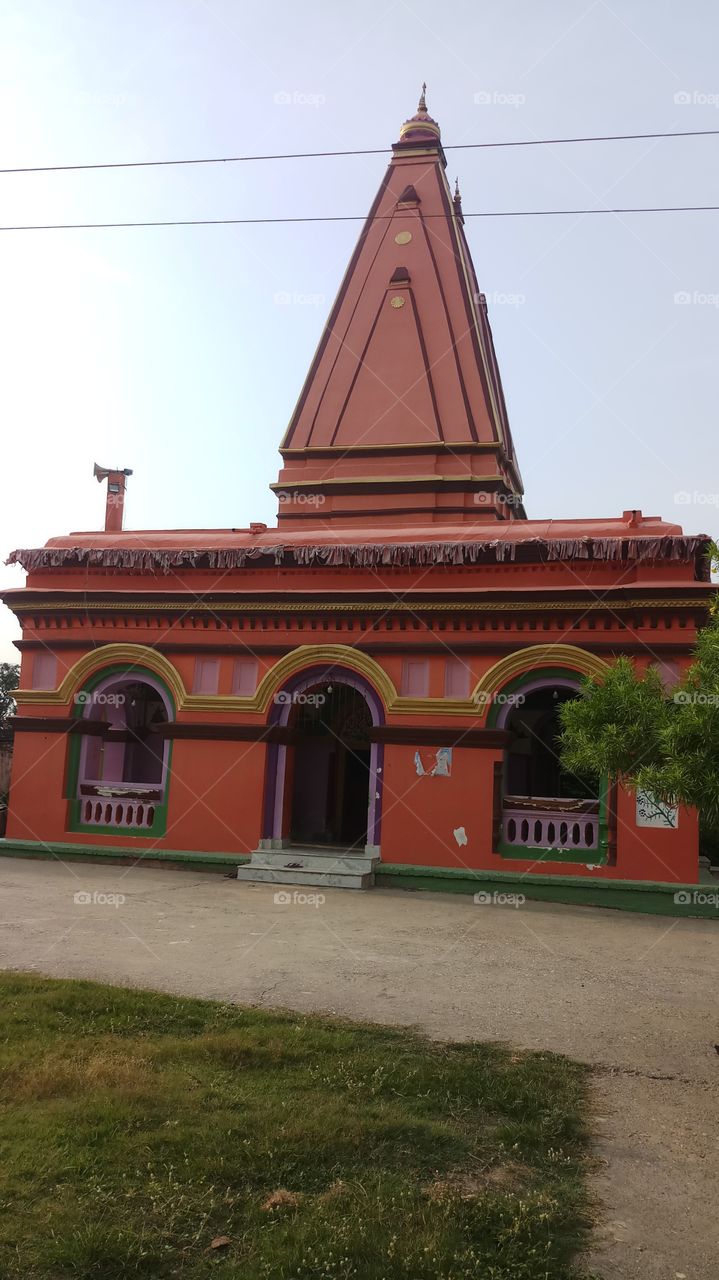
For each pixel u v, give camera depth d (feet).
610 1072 23.21
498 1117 20.10
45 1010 25.31
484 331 88.48
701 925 45.47
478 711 53.67
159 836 57.47
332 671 57.31
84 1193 16.03
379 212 80.12
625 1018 27.86
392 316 76.18
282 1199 16.02
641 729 25.40
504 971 33.09
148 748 67.77
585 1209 16.49
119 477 70.79
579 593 52.70
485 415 72.43
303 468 74.90
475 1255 14.70
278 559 57.98
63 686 60.03
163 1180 16.53
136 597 59.62
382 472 72.69
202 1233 15.06
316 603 56.95
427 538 58.18
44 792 59.47
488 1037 25.43
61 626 61.11
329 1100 20.25
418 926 41.16
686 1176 17.85
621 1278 14.53
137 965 31.50
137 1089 20.07
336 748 64.54
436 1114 20.01
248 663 58.34
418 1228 15.26
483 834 52.70
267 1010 26.81
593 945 38.73
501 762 53.36
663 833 49.88
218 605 58.44
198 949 34.42
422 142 81.15
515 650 53.72
